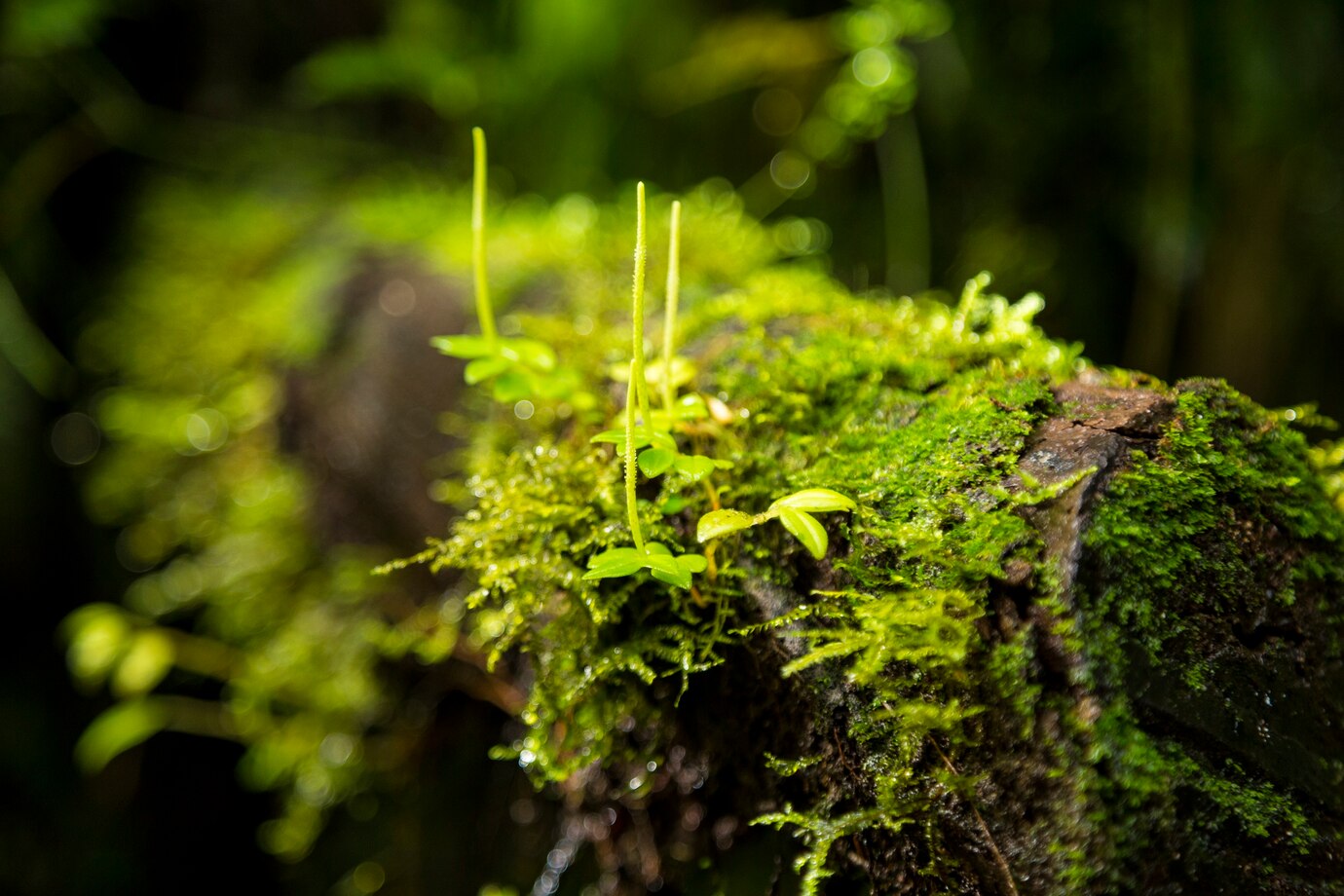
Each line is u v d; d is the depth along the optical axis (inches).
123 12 29.6
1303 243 26.2
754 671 14.7
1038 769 13.3
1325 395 27.9
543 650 15.4
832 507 13.7
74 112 30.1
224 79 31.7
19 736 27.9
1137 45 25.4
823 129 29.4
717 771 15.2
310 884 25.3
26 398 28.6
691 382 15.8
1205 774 13.2
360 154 31.0
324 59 29.6
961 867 13.6
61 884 27.3
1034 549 13.5
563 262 18.9
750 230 21.1
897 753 13.8
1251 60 24.5
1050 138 27.4
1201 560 13.6
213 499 24.8
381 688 19.5
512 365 15.8
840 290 17.6
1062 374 14.7
